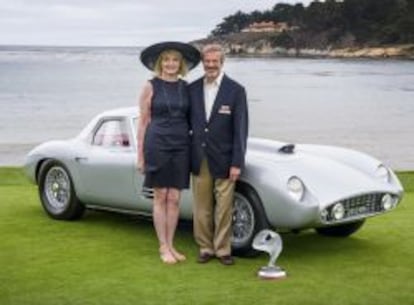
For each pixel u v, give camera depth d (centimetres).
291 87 11631
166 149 604
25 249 671
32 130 4103
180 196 661
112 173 729
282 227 608
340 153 686
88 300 517
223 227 616
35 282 563
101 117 767
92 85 11781
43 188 816
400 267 611
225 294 530
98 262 624
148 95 608
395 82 14125
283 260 634
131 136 727
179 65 614
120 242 700
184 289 543
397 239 725
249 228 622
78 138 787
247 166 617
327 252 666
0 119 5006
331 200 598
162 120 605
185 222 739
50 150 799
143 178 700
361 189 619
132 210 730
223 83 604
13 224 786
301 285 554
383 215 864
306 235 740
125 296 527
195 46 617
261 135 3769
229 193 609
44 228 764
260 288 546
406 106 6950
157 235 679
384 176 662
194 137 610
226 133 602
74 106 6669
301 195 596
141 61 622
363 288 547
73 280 568
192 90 613
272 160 625
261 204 611
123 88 10606
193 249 674
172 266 611
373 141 3378
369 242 711
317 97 8662
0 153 2498
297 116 5428
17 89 10412
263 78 16025
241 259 633
